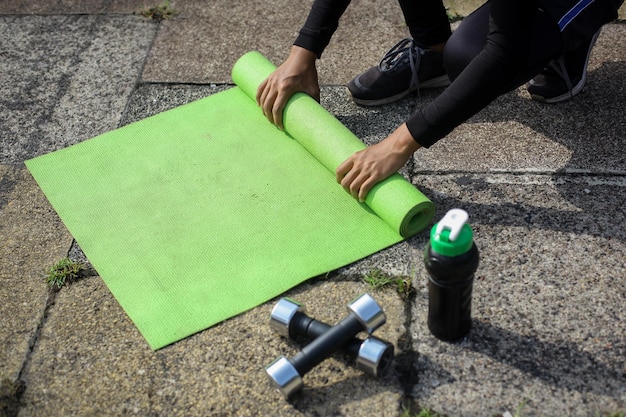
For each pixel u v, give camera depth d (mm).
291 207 2205
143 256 2084
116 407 1734
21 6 3230
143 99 2707
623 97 2498
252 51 2740
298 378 1646
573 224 2076
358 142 2217
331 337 1697
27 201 2322
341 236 2102
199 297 1956
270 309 1919
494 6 1828
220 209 2215
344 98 2637
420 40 2492
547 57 2100
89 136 2564
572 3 2090
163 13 3119
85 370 1819
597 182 2203
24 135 2586
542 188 2197
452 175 2271
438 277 1624
